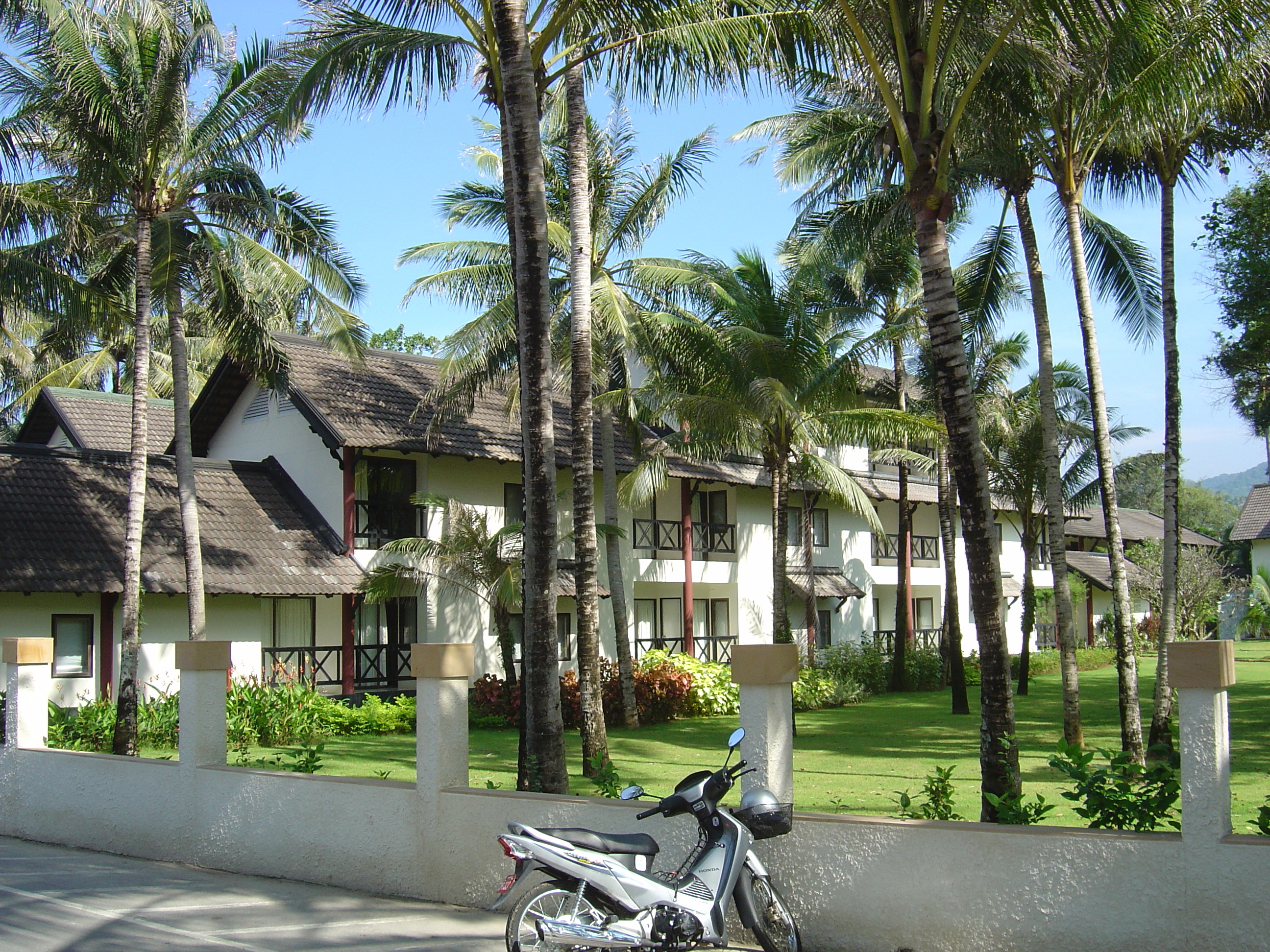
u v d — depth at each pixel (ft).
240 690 63.46
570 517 89.45
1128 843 18.39
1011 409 92.27
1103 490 53.52
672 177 66.64
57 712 57.41
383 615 83.92
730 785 20.85
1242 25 36.83
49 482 69.00
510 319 67.15
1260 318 55.16
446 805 25.86
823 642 117.80
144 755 55.62
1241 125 52.49
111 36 54.08
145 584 64.90
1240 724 65.92
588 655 53.42
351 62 41.50
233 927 23.91
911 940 20.03
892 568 127.95
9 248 58.18
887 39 32.89
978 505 29.30
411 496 81.05
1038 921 18.97
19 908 25.85
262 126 57.47
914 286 85.56
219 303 61.00
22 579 61.21
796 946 20.51
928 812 27.84
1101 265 60.23
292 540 75.87
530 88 35.50
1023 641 99.55
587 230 51.24
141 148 54.39
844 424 71.77
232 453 88.79
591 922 20.22
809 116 62.34
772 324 69.62
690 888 20.33
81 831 34.22
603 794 29.84
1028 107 39.14
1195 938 17.67
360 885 27.14
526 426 35.83
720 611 109.60
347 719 67.46
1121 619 52.44
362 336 65.46
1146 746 54.44
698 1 38.70
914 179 30.07
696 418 67.72
